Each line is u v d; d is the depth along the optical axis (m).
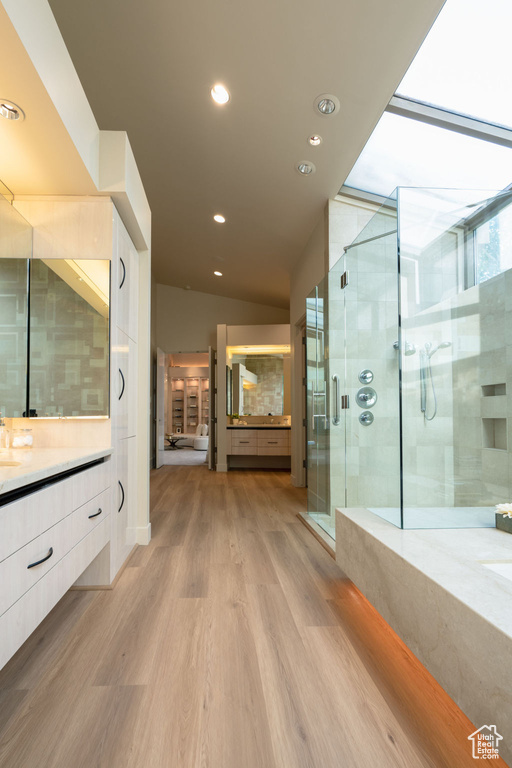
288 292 7.45
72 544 1.82
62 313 2.50
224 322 8.91
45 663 1.70
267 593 2.38
